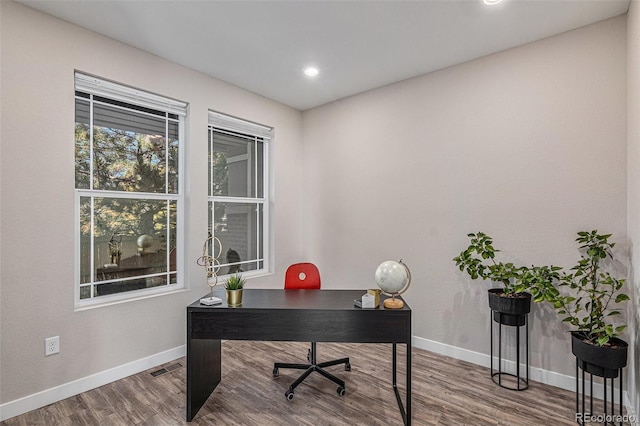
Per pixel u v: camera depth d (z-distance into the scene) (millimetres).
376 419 2215
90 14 2387
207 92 3391
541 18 2414
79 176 2619
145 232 3027
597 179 2455
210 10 2344
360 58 3029
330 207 4133
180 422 2184
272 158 4137
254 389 2590
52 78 2393
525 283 2416
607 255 2416
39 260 2332
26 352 2273
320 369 2648
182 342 3162
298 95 3928
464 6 2287
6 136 2197
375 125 3717
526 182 2756
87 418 2215
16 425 2131
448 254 3184
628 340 2311
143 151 3008
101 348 2637
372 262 3736
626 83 2350
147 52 2936
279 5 2287
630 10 2213
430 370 2898
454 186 3143
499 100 2891
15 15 2232
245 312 2256
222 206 3672
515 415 2246
